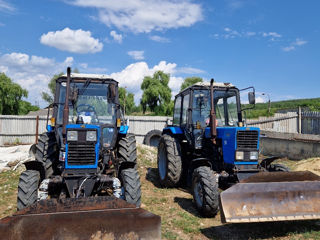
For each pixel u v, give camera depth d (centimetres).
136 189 426
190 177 569
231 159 508
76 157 431
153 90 3034
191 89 628
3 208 519
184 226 434
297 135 1130
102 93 589
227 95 640
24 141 1611
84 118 561
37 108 4538
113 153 611
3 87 2812
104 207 322
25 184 411
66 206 313
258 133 513
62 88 575
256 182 412
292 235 406
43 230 299
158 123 1714
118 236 312
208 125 614
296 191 422
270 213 402
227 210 388
